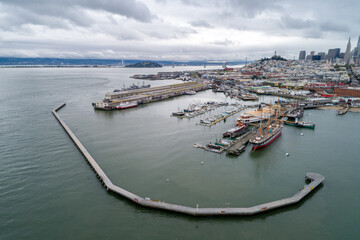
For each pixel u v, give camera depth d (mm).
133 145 109250
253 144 105625
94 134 124750
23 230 56188
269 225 58469
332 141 118625
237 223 58938
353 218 61438
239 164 91750
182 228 57156
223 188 74062
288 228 57594
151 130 133375
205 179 79625
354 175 83375
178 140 117188
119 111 186750
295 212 63438
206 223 58812
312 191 73000
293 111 180500
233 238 54219
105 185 73562
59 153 98875
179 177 80625
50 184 75312
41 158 93875
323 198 69688
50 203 66000
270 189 74000
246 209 61906
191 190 72688
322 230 57219
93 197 69000
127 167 87250
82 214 61781
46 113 169875
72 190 72188
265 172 85375
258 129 134125
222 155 100000
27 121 147875
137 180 78188
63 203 66062
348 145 112938
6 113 167375
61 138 117062
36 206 64625
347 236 55469
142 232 55844
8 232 55500
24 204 65312
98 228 57031
